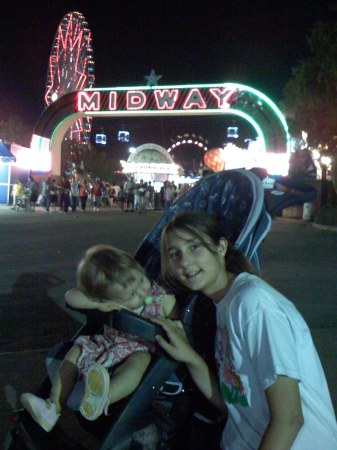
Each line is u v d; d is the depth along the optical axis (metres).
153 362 2.70
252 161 33.59
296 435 2.17
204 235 2.55
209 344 2.89
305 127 27.97
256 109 33.75
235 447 2.46
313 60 26.84
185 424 2.98
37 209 32.12
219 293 2.60
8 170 34.19
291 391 2.15
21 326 7.11
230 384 2.44
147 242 3.88
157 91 35.69
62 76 55.50
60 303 8.31
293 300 8.72
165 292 2.98
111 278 2.74
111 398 2.59
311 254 14.16
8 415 4.49
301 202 3.74
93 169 64.50
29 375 5.39
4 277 10.17
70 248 14.15
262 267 11.87
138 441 2.83
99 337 2.87
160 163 62.34
